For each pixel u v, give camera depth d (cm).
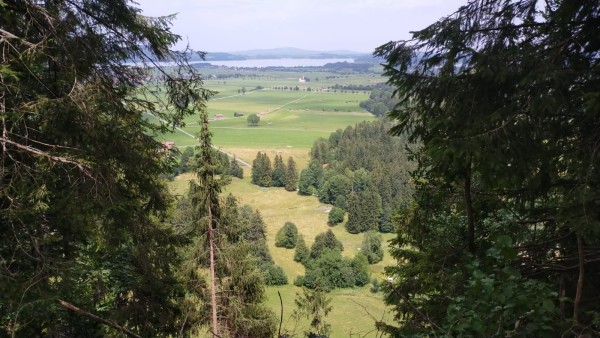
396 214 830
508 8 514
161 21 829
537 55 474
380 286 779
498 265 387
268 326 1291
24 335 625
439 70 547
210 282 1333
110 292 854
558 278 550
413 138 629
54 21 644
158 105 860
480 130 489
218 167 1302
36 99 650
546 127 475
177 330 942
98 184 677
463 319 378
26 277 593
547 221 573
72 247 754
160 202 887
